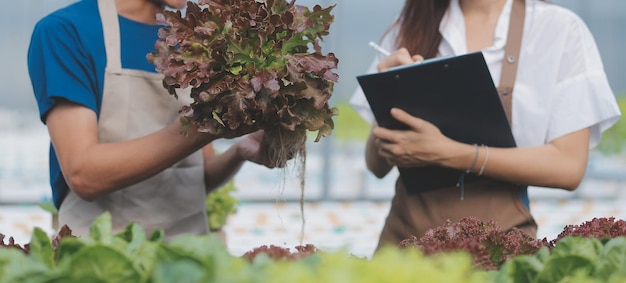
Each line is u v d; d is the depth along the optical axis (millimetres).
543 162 2590
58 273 1257
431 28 2820
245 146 2535
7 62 8938
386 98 2586
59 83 2227
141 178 2205
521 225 2648
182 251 1339
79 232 2369
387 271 1241
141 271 1378
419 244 1878
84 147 2213
